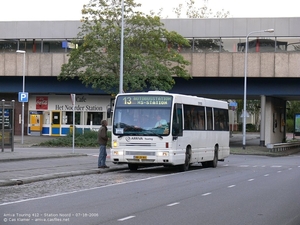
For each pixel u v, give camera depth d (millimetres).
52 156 24891
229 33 45562
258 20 45062
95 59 41375
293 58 43344
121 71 30109
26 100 41031
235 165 27234
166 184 16875
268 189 15883
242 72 44312
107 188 15508
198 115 23438
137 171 22031
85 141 38531
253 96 49406
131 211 11273
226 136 27312
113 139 20812
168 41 43906
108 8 41344
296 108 96625
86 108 53469
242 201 13180
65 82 50125
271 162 30297
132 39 40531
